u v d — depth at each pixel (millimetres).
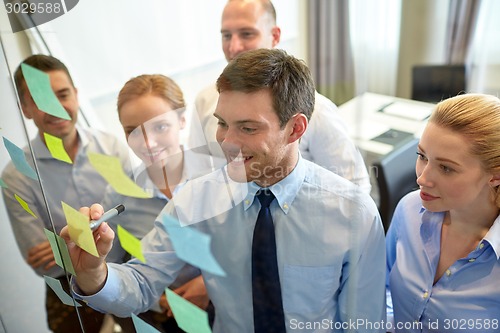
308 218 598
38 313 821
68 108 639
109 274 587
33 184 706
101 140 646
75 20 1188
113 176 567
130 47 1340
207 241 494
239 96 552
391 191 617
